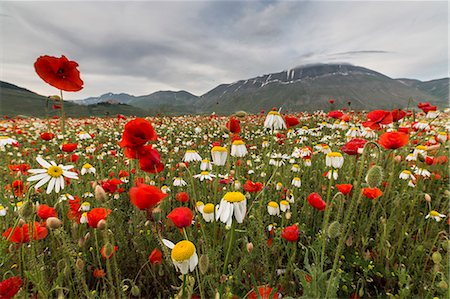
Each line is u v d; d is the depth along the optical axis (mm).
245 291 1925
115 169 4488
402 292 1931
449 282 1823
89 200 2918
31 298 1782
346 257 2424
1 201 2654
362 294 2043
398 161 3535
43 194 2996
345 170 3730
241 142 2402
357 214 2996
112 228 2553
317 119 10383
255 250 2104
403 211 2840
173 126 10883
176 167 4160
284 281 2039
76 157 3654
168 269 2121
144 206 1510
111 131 10578
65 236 1752
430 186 3865
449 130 5359
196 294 1957
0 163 4586
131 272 2350
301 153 3975
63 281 2068
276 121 2439
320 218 2949
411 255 2455
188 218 1576
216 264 1917
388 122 3203
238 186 2334
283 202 2455
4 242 1932
